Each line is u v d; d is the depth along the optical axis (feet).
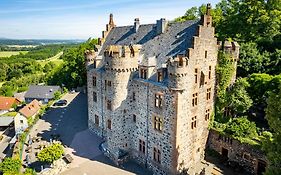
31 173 118.93
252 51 175.01
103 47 169.68
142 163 132.57
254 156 119.24
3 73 556.92
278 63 169.58
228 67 137.59
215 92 139.95
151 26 144.56
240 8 220.23
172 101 109.60
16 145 157.17
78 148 148.56
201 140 132.98
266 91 141.18
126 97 131.44
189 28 123.85
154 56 128.47
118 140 133.49
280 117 80.28
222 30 223.92
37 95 334.44
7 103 341.00
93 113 166.09
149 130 124.77
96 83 156.56
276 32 192.95
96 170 127.13
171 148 113.91
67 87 326.24
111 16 174.81
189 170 123.95
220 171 123.65
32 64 626.64
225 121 141.08
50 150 126.62
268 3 202.49
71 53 322.34
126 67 127.24
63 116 202.28
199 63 118.62
